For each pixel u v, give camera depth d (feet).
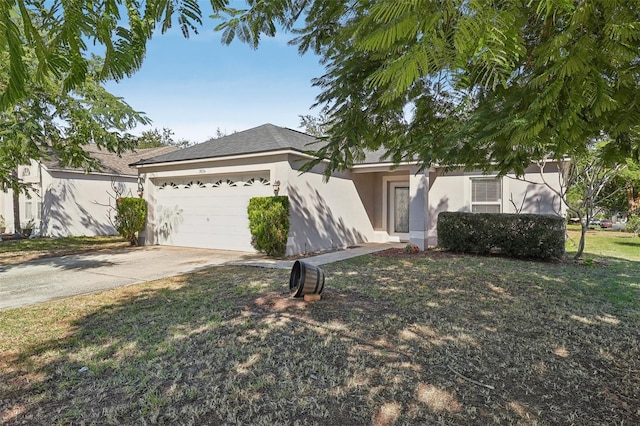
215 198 37.47
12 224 61.00
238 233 35.88
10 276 25.11
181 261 30.48
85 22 3.85
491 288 20.29
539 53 4.41
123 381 10.32
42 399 9.47
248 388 9.88
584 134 5.48
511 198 35.35
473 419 8.54
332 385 10.02
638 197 64.03
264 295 18.53
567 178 32.48
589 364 11.27
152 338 13.33
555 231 28.78
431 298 18.21
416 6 3.20
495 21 3.38
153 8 4.43
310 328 14.08
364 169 39.42
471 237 32.58
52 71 3.84
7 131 25.38
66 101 27.20
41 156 30.83
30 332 14.14
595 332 13.84
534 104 4.46
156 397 9.46
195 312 16.19
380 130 11.57
